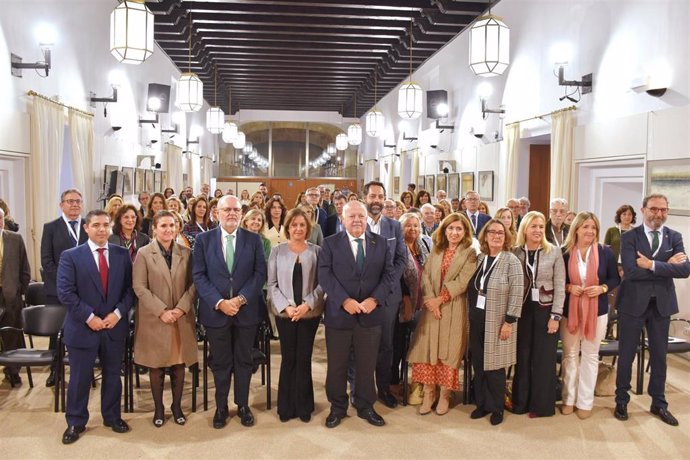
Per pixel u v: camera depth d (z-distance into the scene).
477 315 4.12
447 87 11.81
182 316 4.03
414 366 4.36
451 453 3.64
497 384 4.09
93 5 8.72
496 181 9.29
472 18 9.35
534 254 4.23
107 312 3.85
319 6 9.09
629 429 4.00
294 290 4.11
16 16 6.42
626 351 4.18
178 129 14.22
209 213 6.54
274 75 14.77
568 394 4.25
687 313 5.30
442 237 4.33
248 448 3.69
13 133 6.32
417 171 14.02
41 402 4.39
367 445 3.75
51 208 7.09
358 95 18.00
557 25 7.45
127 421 4.08
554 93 7.52
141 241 5.19
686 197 5.19
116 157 9.73
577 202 7.11
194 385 4.26
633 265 4.13
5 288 4.84
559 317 4.11
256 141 22.42
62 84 7.60
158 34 10.63
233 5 9.07
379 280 4.10
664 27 5.45
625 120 6.05
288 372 4.12
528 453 3.64
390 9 9.24
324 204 10.64
